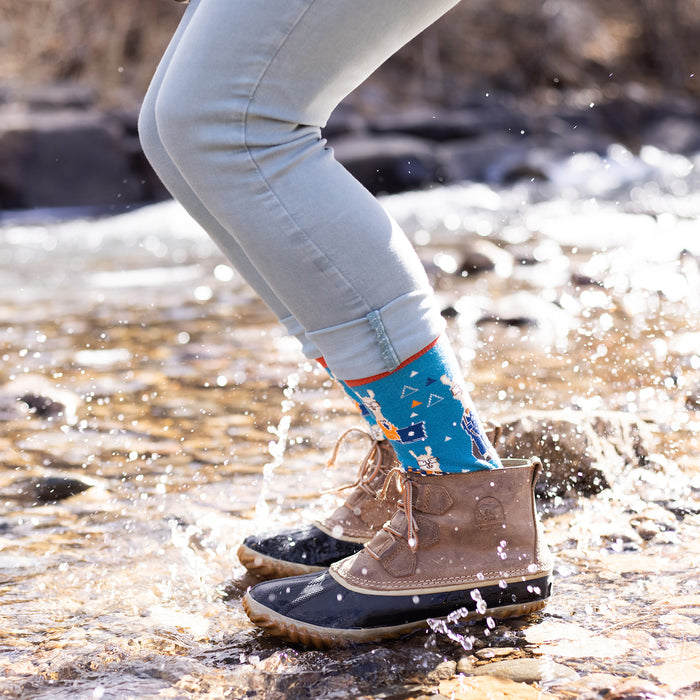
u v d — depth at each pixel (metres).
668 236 4.85
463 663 1.06
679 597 1.20
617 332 2.88
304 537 1.40
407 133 9.07
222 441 2.04
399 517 1.20
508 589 1.18
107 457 1.95
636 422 1.80
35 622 1.22
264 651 1.13
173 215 6.86
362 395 1.12
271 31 0.99
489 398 2.22
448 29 11.15
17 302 3.85
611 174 8.38
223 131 1.02
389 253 1.06
